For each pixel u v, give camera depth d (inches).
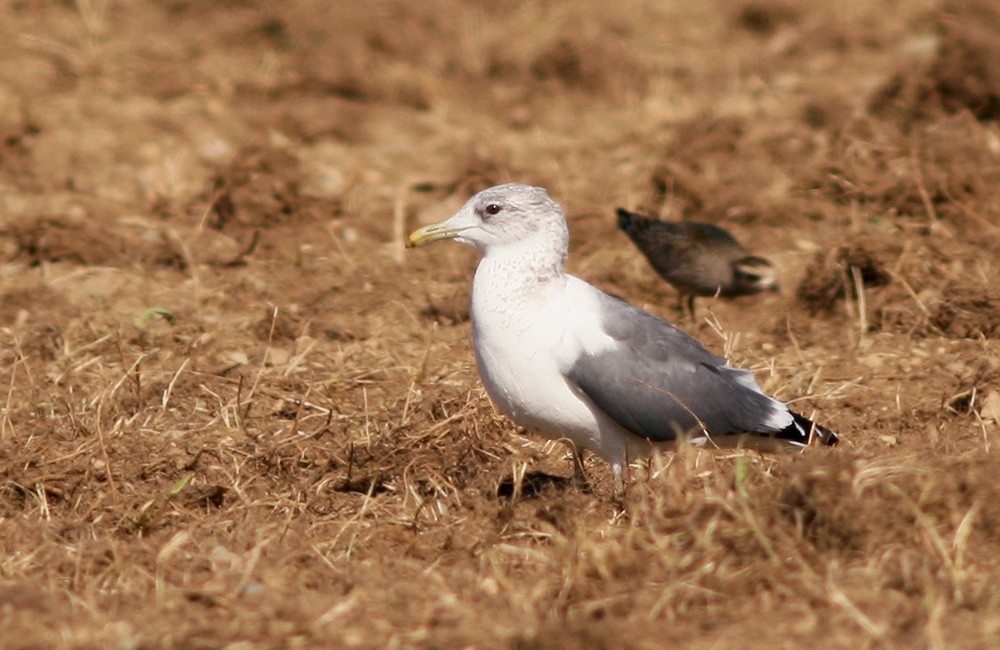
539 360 374.0
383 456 420.5
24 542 372.2
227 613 324.5
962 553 328.8
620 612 316.2
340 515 393.7
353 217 665.0
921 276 555.8
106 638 308.0
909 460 360.8
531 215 373.7
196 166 729.6
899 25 985.5
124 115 788.6
